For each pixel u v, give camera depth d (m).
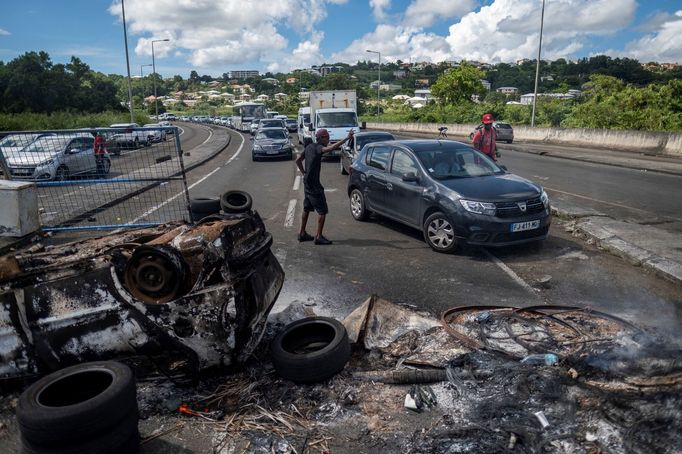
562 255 6.95
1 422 3.46
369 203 9.15
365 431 3.23
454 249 7.09
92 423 2.76
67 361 3.62
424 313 5.01
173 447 3.14
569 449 2.88
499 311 4.85
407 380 3.73
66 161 8.05
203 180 16.00
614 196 11.57
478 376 3.71
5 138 8.02
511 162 19.27
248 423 3.34
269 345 4.19
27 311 3.54
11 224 5.05
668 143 22.03
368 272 6.44
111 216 8.91
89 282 3.55
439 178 7.52
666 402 3.08
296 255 7.33
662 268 5.96
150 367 3.90
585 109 34.84
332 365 3.74
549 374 3.59
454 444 3.00
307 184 7.70
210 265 3.59
